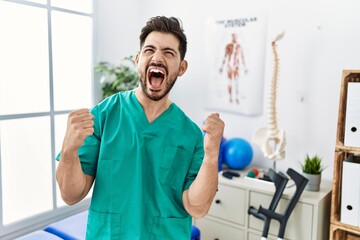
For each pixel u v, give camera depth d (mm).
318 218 1666
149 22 867
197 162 943
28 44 2023
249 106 2277
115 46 2600
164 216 911
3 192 1979
